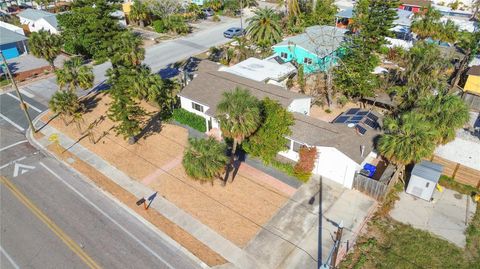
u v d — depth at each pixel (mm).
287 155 30609
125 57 33344
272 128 28984
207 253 22562
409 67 39031
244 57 51812
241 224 24641
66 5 77938
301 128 29781
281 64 46375
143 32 65625
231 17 75562
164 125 36438
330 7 68438
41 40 45750
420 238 23625
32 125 34969
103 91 43750
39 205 26406
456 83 44500
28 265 21797
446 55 43062
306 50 47406
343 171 27484
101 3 45469
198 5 75938
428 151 24062
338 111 39312
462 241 23500
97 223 24766
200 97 35812
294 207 26000
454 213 25688
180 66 50625
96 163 31016
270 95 34375
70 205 26391
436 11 53688
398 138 24672
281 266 21719
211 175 24078
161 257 22281
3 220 25047
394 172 27656
